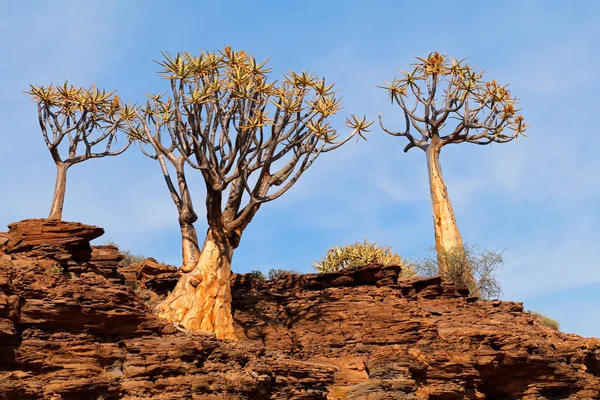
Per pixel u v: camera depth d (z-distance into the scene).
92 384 21.39
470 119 41.97
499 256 38.09
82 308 22.31
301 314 29.53
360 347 27.94
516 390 29.64
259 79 29.72
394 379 25.92
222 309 27.80
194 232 30.02
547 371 29.89
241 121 28.97
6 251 24.11
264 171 29.80
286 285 31.47
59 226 24.59
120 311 23.11
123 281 27.03
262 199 28.86
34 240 24.20
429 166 42.19
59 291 22.19
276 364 25.33
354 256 36.66
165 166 31.98
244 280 30.86
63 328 22.14
